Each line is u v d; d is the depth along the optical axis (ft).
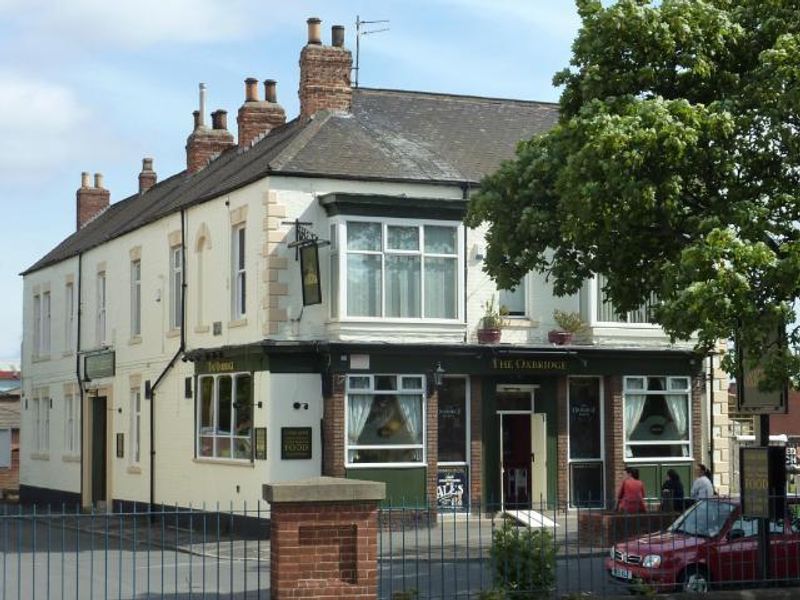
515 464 101.91
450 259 97.96
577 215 63.52
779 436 120.57
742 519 59.52
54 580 70.44
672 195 59.98
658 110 59.36
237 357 98.78
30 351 156.25
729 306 54.60
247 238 99.25
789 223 60.75
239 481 98.02
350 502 47.37
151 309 118.52
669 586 55.52
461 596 54.75
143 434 118.73
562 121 70.03
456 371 97.09
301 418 94.02
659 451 104.73
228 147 132.67
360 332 94.48
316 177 96.12
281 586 46.42
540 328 101.65
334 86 106.83
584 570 69.62
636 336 103.19
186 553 84.99
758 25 63.87
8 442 158.92
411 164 100.12
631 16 62.95
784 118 60.80
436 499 95.86
